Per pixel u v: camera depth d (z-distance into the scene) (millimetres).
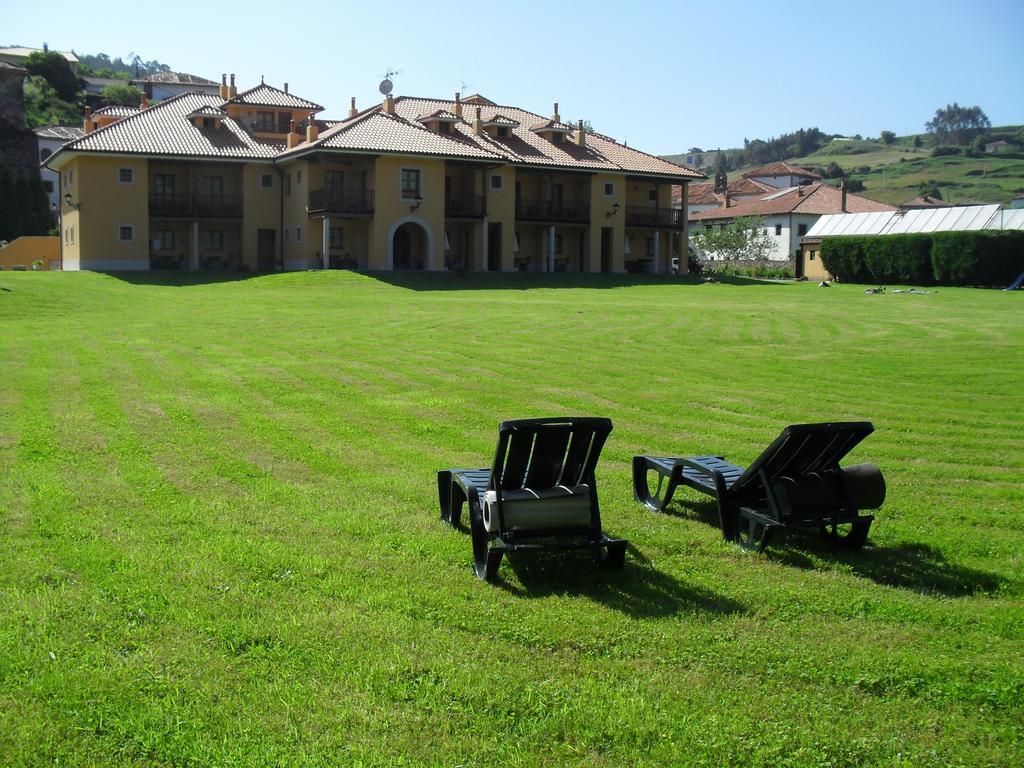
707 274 56906
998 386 14281
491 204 52125
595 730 4055
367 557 6223
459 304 29375
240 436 10047
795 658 4820
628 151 58812
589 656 4805
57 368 14703
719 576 6082
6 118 75875
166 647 4734
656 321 24109
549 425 5777
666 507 7691
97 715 4090
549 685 4445
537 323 23062
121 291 33219
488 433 10516
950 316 27266
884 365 16438
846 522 6613
